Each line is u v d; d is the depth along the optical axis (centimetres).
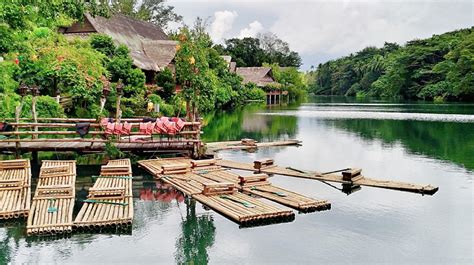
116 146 1794
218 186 1348
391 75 8625
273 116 4525
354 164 1967
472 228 1114
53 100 2336
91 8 2062
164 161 1814
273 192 1379
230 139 2820
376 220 1178
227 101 5397
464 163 1980
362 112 5031
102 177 1507
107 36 3188
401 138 2831
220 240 1048
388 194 1430
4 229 1103
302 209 1241
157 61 4212
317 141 2725
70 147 1742
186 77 2198
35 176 1602
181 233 1094
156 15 7012
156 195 1420
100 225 1088
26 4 1773
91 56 2609
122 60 2977
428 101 7531
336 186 1538
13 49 1905
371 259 938
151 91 3412
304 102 8100
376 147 2477
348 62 12044
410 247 999
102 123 1814
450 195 1416
